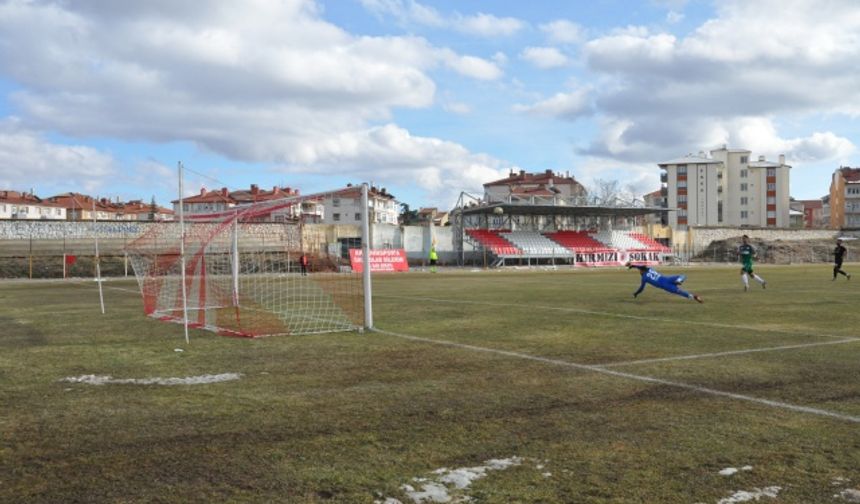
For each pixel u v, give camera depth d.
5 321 14.77
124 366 8.74
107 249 46.81
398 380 7.66
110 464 4.69
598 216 65.94
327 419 5.89
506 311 16.16
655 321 13.62
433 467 4.59
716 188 103.75
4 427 5.67
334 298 21.45
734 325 12.80
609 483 4.25
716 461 4.66
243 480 4.35
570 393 6.87
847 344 10.23
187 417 5.98
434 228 60.16
